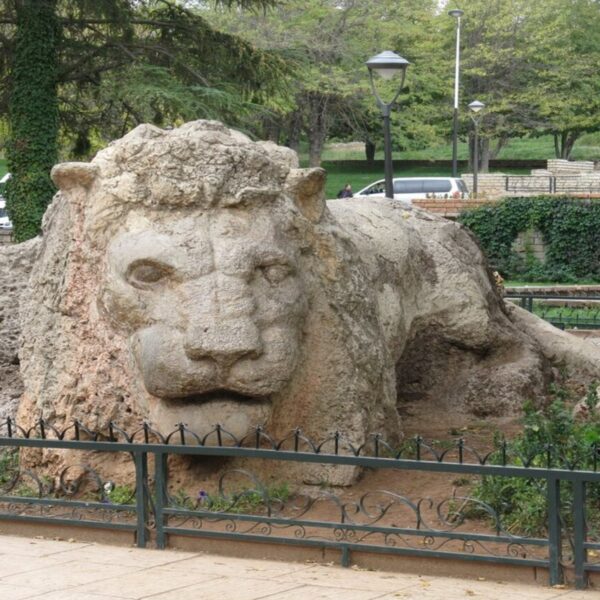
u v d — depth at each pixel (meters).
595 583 5.69
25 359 7.93
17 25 24.86
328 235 7.30
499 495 6.61
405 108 49.25
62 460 7.50
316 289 7.27
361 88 44.81
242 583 5.79
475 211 30.22
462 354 9.98
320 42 44.47
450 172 54.56
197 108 24.00
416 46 47.66
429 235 10.07
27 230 24.84
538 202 29.69
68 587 5.78
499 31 48.66
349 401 7.43
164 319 6.70
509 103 49.91
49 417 7.56
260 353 6.66
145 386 6.86
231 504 6.68
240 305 6.61
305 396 7.34
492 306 10.43
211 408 6.81
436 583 5.78
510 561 5.81
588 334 16.83
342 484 7.34
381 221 9.34
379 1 45.66
